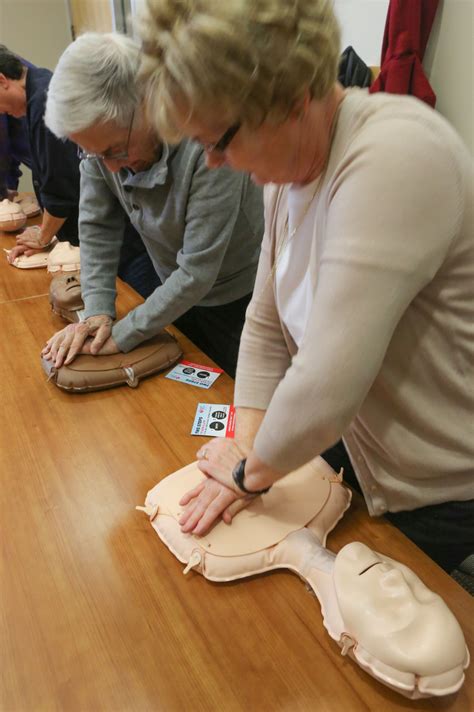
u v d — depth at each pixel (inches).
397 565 25.4
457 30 64.7
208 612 26.4
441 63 68.1
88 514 32.5
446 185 18.7
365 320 19.0
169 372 47.1
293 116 20.3
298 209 25.8
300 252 27.0
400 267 18.6
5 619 26.2
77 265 64.8
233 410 41.7
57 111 37.1
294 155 22.2
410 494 29.8
